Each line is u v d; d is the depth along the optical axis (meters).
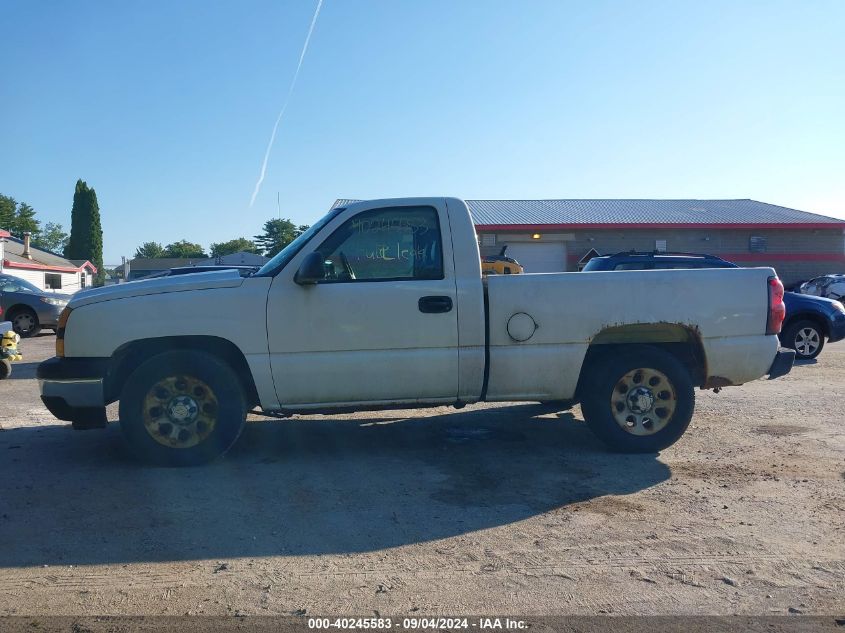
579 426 7.38
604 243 32.75
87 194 69.31
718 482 5.52
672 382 6.12
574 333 5.98
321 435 7.05
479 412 8.10
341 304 5.80
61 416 5.86
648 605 3.63
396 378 5.87
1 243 34.81
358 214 5.97
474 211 35.38
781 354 6.32
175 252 114.94
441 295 5.87
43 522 4.68
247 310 5.76
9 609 3.58
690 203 38.06
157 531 4.53
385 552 4.24
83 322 5.70
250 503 5.03
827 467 5.91
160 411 5.80
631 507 4.98
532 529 4.59
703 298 6.09
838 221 33.25
